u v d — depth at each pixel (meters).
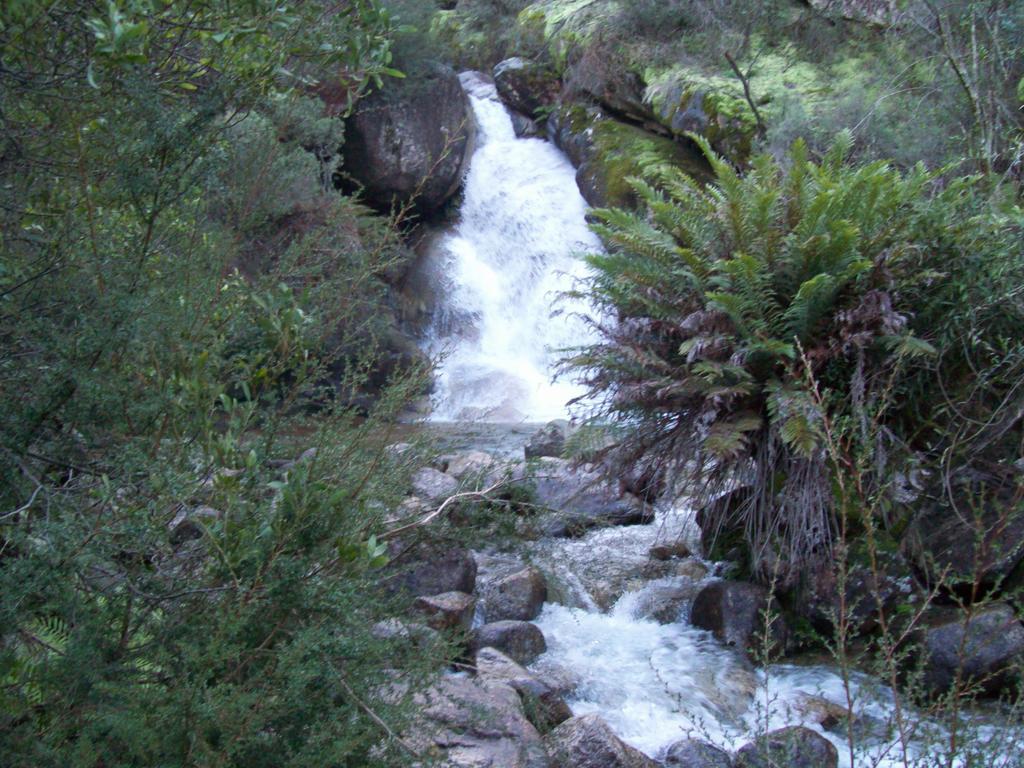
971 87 6.83
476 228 13.61
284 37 2.60
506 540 3.58
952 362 4.18
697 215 4.43
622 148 12.34
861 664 4.04
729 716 3.66
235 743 1.88
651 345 4.44
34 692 2.00
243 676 2.18
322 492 2.23
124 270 2.29
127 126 2.35
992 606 3.90
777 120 9.41
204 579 2.25
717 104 10.85
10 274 2.25
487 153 14.05
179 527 2.47
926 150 7.29
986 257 4.04
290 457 2.69
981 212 4.25
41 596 2.01
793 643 4.28
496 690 3.42
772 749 3.23
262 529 2.20
